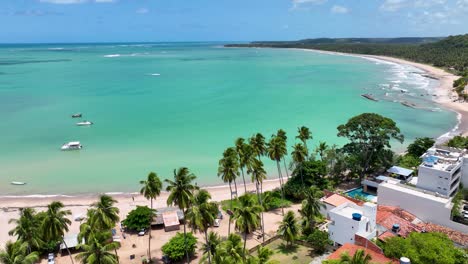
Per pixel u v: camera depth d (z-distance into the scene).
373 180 84.25
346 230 56.69
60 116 150.88
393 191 65.31
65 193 85.50
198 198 50.44
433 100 192.00
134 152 111.31
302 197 80.44
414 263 47.62
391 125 87.00
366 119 87.12
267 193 80.00
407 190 65.19
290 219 60.69
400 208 64.69
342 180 91.12
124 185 89.69
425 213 62.06
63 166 100.81
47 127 135.50
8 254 42.41
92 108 165.50
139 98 189.25
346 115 156.00
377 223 59.25
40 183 90.44
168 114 156.00
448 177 62.84
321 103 180.12
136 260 59.12
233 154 68.88
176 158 106.69
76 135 126.88
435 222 61.16
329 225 58.88
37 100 179.62
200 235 66.44
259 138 75.25
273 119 148.62
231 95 199.50
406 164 89.75
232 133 130.00
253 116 153.25
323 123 143.00
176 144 118.50
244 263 43.53
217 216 71.44
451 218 59.91
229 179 65.12
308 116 153.75
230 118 149.88
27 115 151.62
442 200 60.94
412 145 99.25
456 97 197.50
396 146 118.94
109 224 49.84
